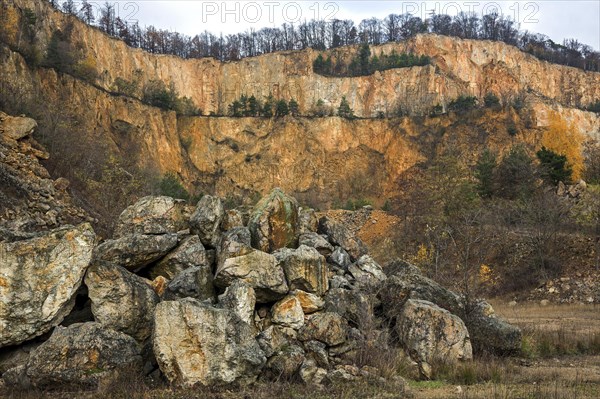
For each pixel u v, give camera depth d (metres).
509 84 99.88
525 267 32.25
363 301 12.23
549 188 42.38
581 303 27.41
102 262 10.65
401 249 38.62
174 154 74.38
